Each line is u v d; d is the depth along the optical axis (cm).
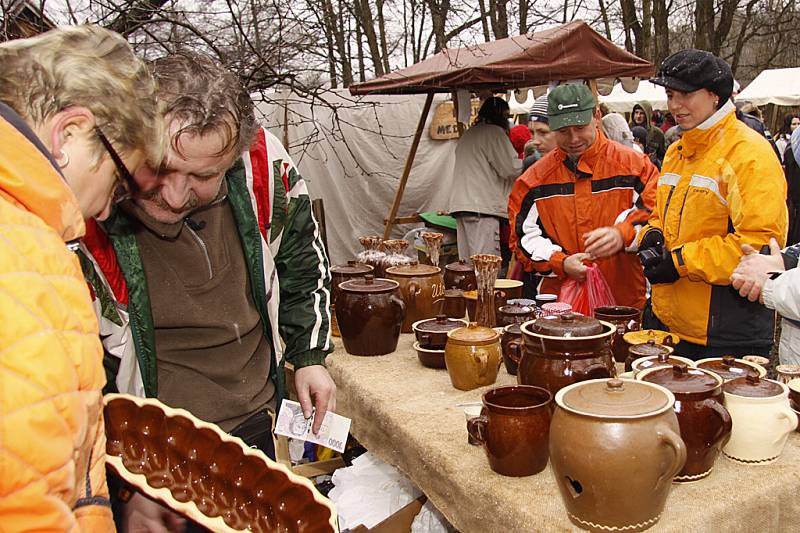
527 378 148
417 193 696
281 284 166
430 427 159
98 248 131
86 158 77
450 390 182
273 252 158
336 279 241
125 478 100
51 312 62
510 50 383
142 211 130
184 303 143
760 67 1678
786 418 130
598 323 149
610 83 445
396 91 463
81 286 68
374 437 182
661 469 109
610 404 114
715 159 209
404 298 233
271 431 158
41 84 74
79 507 74
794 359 217
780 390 135
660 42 1117
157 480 107
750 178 198
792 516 130
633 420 109
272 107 634
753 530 124
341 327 215
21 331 60
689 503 121
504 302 222
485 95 507
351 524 182
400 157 684
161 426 110
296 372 167
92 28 83
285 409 162
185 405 145
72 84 75
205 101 110
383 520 175
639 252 234
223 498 109
